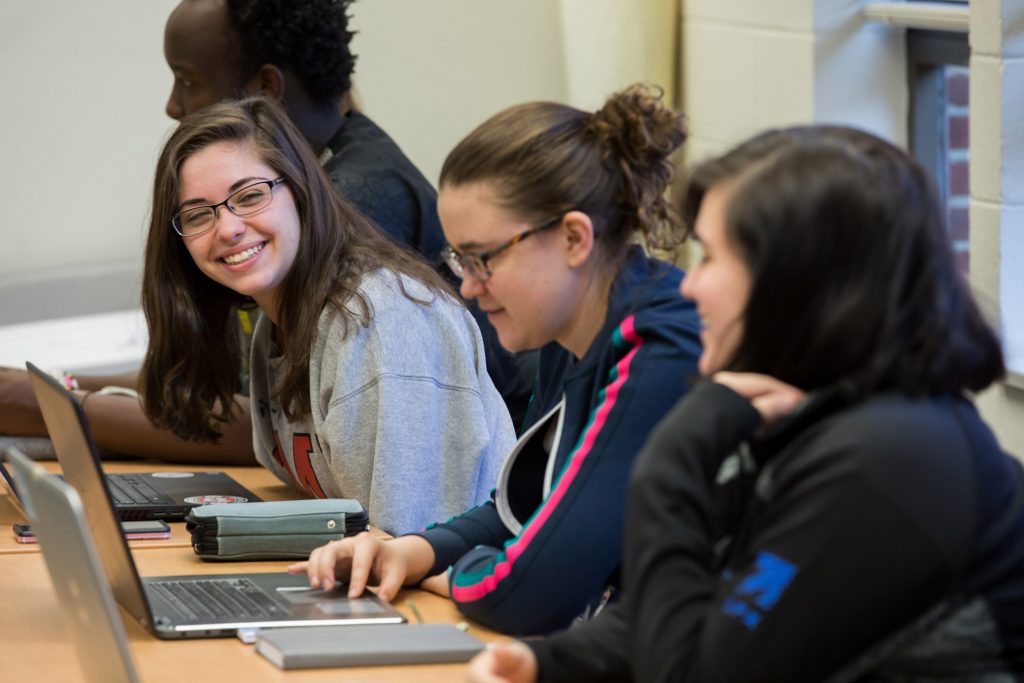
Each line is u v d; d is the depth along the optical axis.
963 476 1.86
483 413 3.78
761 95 5.98
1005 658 1.91
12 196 7.16
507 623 2.69
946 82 5.57
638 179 2.67
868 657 1.85
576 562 2.61
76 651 2.52
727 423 1.98
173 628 2.67
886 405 1.87
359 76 7.10
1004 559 1.89
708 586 1.98
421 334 3.70
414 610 2.86
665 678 1.93
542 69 7.13
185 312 3.88
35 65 7.02
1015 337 4.57
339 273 3.72
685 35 6.56
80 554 2.21
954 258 1.95
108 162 7.25
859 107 5.66
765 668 1.85
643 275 2.72
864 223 1.87
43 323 7.21
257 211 3.64
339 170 4.79
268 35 4.82
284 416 3.86
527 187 2.62
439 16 7.09
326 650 2.53
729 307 1.95
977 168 4.61
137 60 7.14
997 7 4.42
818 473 1.85
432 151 7.25
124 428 4.37
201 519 3.21
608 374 2.72
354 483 3.68
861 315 1.87
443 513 3.74
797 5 5.65
